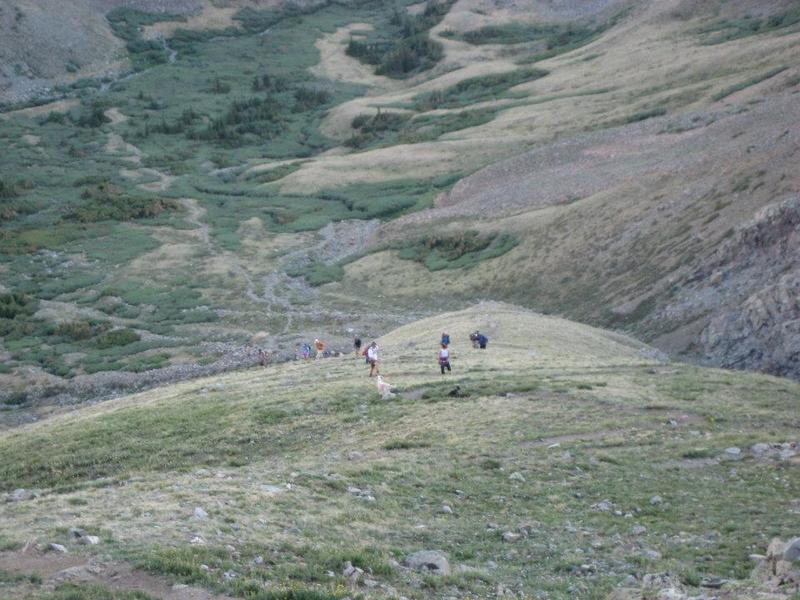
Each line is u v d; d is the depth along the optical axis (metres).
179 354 89.06
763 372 59.34
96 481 25.33
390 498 23.41
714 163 96.69
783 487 25.14
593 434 31.98
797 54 150.38
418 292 104.75
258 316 101.44
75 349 93.00
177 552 16.39
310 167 170.38
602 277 88.62
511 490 25.05
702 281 75.06
